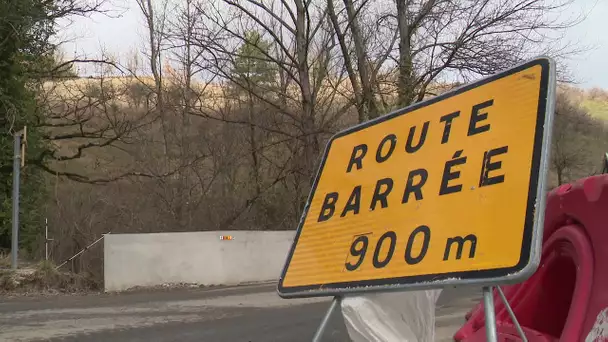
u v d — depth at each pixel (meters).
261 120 19.66
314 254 3.16
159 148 20.59
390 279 2.61
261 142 19.81
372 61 19.05
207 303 9.66
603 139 36.97
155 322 7.82
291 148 19.41
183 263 12.16
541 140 2.22
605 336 3.01
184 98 20.41
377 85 18.59
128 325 7.59
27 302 9.70
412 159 2.84
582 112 33.59
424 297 2.99
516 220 2.17
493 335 2.11
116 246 11.51
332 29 20.00
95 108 19.28
